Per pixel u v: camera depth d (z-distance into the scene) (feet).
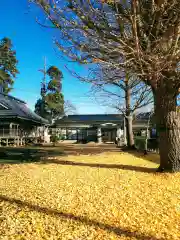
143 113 98.73
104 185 25.77
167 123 30.35
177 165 30.19
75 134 149.07
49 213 18.42
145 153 54.54
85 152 64.28
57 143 122.52
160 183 26.58
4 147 88.07
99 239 15.15
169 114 30.22
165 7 23.73
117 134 134.51
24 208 19.08
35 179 27.76
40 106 171.53
